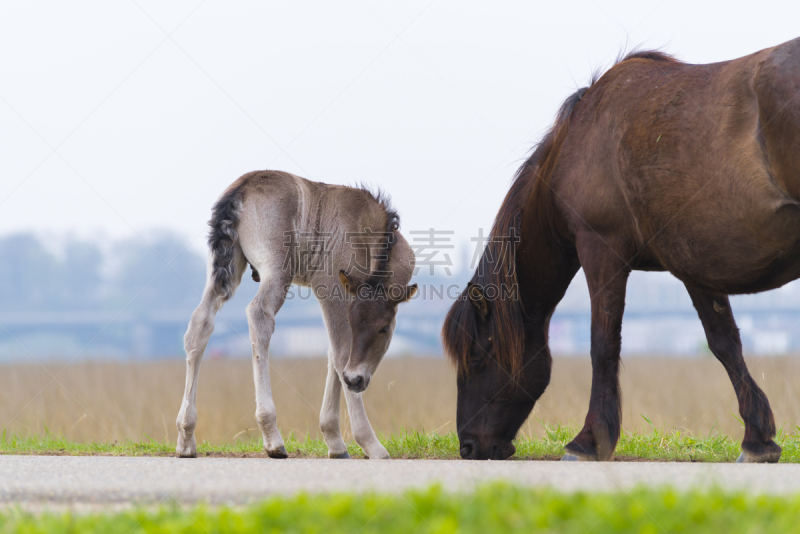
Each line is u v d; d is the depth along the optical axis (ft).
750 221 26.05
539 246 33.45
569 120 32.40
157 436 59.41
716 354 32.83
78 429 59.31
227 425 63.67
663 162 28.02
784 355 93.97
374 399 73.77
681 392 74.43
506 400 33.86
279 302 34.04
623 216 29.91
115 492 19.97
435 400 72.95
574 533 14.30
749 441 31.35
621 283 30.30
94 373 94.84
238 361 144.36
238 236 34.32
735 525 14.56
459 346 34.22
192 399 32.55
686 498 16.49
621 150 29.48
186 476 22.52
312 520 15.55
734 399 69.26
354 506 16.37
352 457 37.14
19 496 20.01
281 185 35.47
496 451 33.76
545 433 41.73
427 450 37.88
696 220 27.37
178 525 15.46
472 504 16.16
